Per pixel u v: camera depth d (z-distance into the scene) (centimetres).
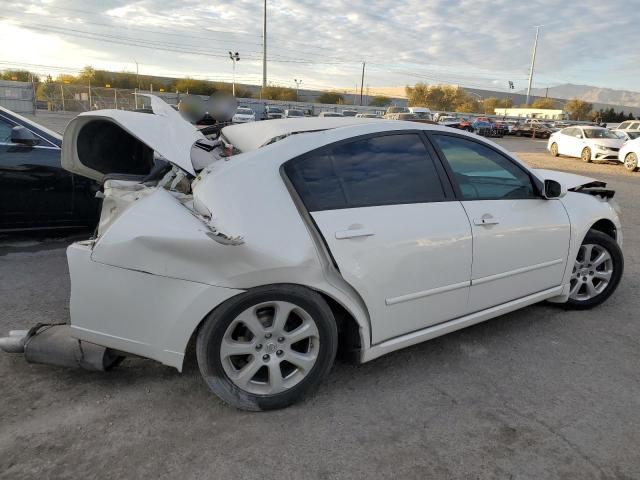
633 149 1698
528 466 241
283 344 275
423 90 9881
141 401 282
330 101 9062
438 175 323
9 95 3566
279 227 264
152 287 253
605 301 445
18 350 299
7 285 449
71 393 288
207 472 232
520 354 348
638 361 342
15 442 247
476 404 289
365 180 297
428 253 303
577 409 286
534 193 371
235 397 268
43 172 536
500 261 341
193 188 288
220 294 254
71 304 261
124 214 259
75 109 4422
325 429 264
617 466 242
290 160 284
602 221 430
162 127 329
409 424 270
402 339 306
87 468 232
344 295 280
